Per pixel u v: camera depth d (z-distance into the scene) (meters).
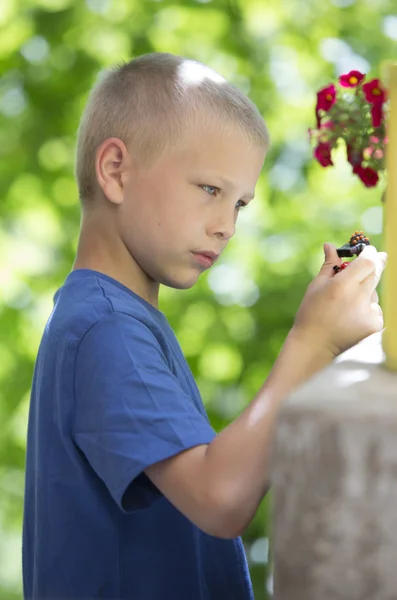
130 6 5.22
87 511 1.62
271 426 1.54
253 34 5.38
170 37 5.23
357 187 5.45
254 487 1.53
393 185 1.42
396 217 1.42
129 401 1.56
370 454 1.30
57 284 5.13
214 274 5.38
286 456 1.31
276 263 5.37
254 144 1.70
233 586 1.71
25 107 5.27
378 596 1.30
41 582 1.63
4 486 5.44
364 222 5.44
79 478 1.61
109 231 1.70
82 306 1.63
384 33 5.54
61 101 5.19
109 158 1.69
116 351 1.59
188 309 5.23
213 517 1.52
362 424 1.30
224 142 1.67
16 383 5.07
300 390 1.35
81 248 1.72
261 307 5.25
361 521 1.30
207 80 1.70
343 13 5.53
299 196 5.50
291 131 5.40
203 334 5.20
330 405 1.31
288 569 1.32
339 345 1.60
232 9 5.32
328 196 5.50
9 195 5.24
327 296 1.61
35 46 5.24
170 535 1.65
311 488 1.31
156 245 1.68
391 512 1.30
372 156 1.65
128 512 1.58
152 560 1.63
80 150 1.74
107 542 1.62
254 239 5.43
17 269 5.09
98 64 5.13
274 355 5.20
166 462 1.54
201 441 1.55
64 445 1.61
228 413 5.18
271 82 5.44
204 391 5.21
